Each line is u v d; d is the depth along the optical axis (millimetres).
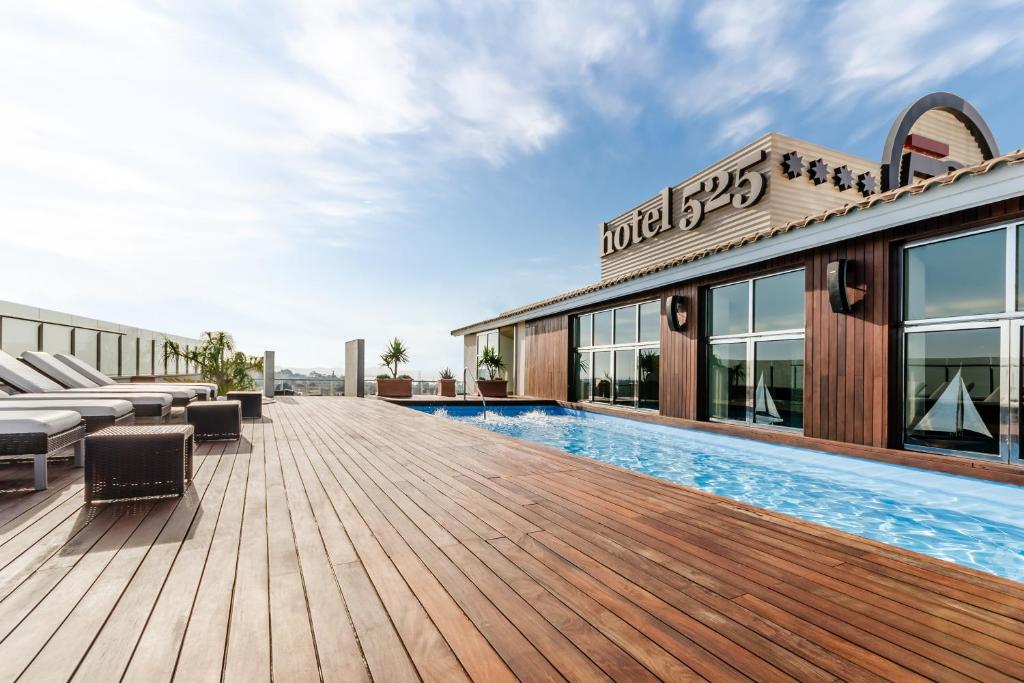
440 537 2570
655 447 7438
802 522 2838
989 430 4777
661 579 2088
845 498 4715
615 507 3119
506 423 10172
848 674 1463
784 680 1431
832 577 2117
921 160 9352
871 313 5660
